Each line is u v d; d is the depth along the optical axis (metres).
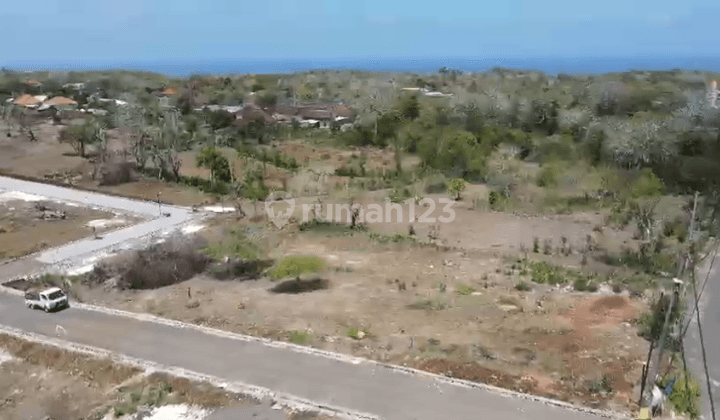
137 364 23.02
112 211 48.06
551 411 19.61
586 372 22.38
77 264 35.53
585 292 30.92
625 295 30.41
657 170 58.03
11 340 25.17
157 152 60.75
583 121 83.06
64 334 25.75
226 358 23.50
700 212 45.53
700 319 27.39
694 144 61.25
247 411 19.80
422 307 29.02
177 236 40.28
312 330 26.20
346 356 23.56
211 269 34.66
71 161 63.28
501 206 49.06
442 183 57.78
